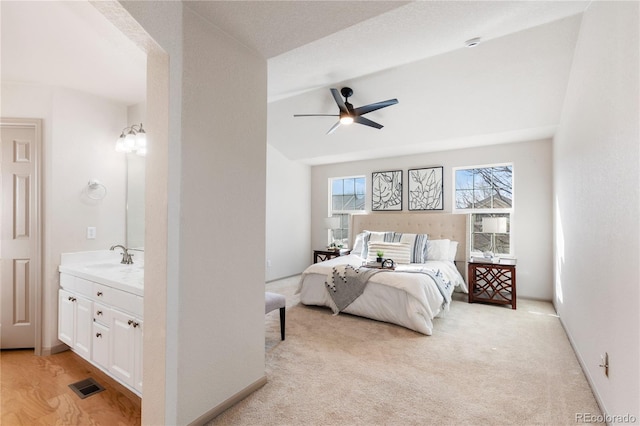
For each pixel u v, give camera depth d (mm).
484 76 3242
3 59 2275
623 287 1561
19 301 2699
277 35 1877
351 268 3783
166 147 1540
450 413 1843
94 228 2906
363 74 3248
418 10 2119
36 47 2125
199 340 1701
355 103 3957
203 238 1719
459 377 2256
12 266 2680
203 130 1715
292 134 5129
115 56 2240
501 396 2014
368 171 5914
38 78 2570
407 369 2377
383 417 1810
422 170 5328
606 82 1839
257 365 2094
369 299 3518
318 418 1800
